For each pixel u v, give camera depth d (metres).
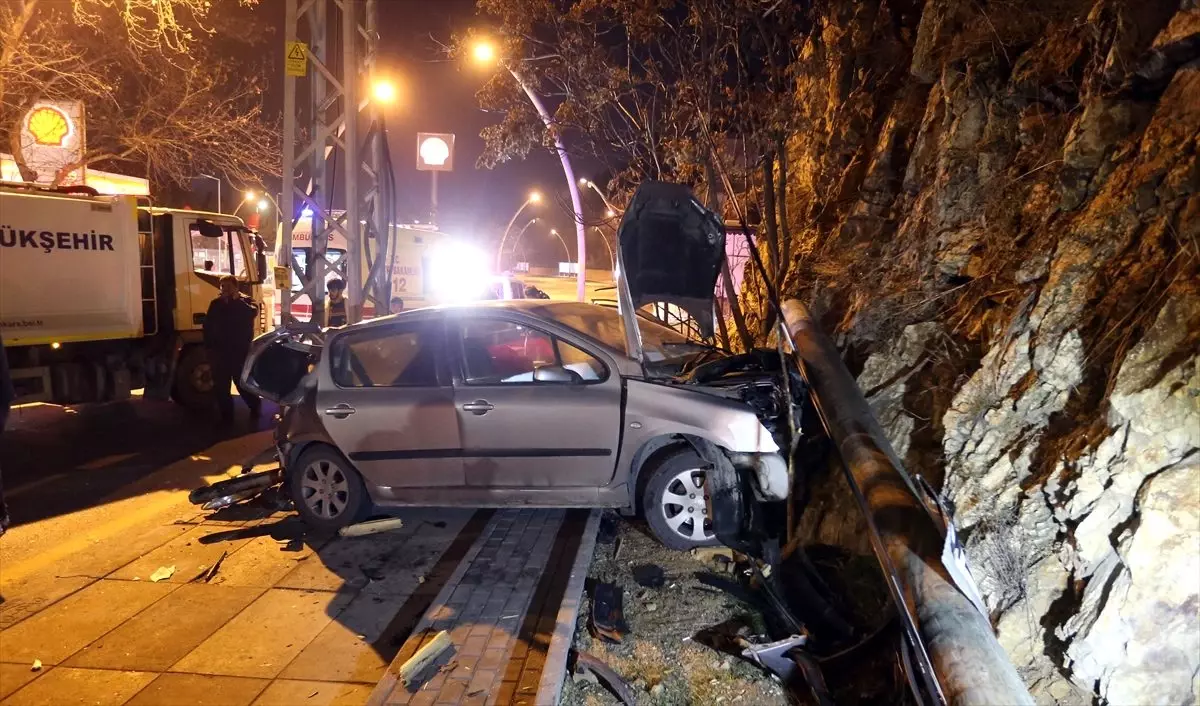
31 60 15.30
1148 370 3.96
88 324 10.48
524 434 5.84
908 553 3.59
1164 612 3.69
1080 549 3.94
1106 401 4.16
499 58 9.69
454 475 6.02
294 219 9.72
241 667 4.35
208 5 14.96
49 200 10.01
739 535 5.53
